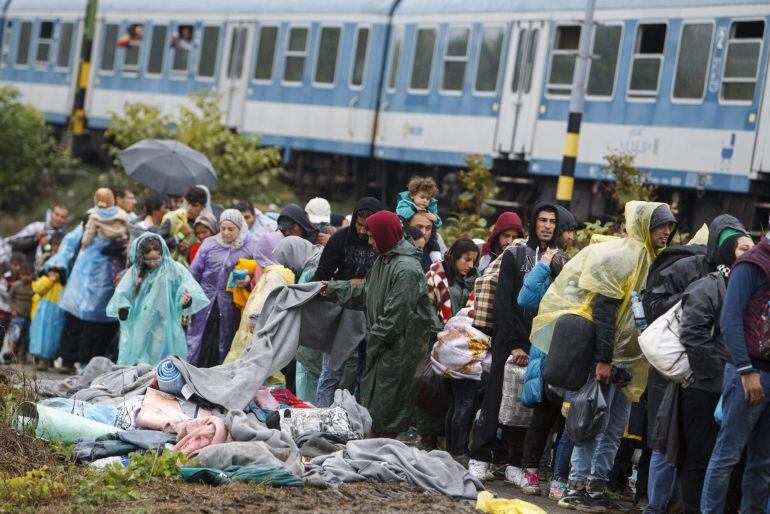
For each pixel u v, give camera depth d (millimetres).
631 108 61344
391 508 21812
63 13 97750
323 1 78312
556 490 26625
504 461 29453
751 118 56188
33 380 31391
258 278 34781
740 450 21859
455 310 31656
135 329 34844
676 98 59406
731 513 23922
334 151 77125
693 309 22250
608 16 62594
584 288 25094
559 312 25750
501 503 22734
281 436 24984
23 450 25188
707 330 22172
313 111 78438
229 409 26703
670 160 59500
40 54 100188
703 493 22203
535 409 26844
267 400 28188
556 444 29062
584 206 64250
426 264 32969
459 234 49875
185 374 27328
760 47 56031
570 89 64312
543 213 28000
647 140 60500
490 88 68375
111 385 30297
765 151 55500
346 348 28938
